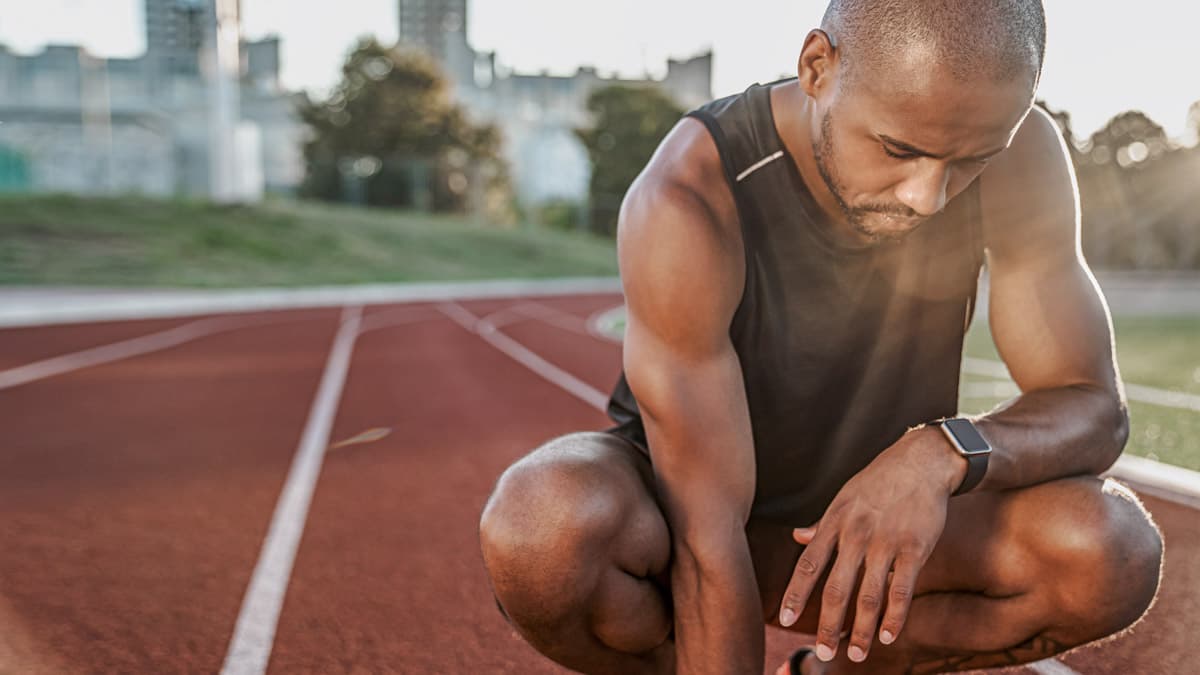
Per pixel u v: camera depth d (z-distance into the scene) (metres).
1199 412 5.28
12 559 2.85
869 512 1.10
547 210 45.09
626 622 1.19
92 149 35.44
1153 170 35.09
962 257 1.23
